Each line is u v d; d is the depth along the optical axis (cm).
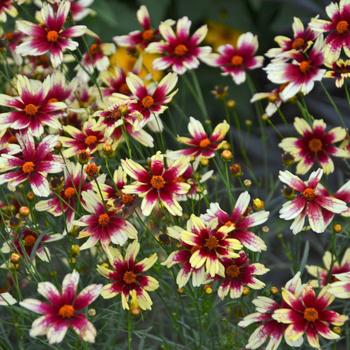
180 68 104
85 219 93
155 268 96
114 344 100
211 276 90
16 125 96
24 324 98
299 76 98
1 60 109
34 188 93
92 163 94
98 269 92
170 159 98
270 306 91
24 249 94
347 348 98
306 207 92
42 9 101
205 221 92
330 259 99
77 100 105
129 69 118
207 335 99
